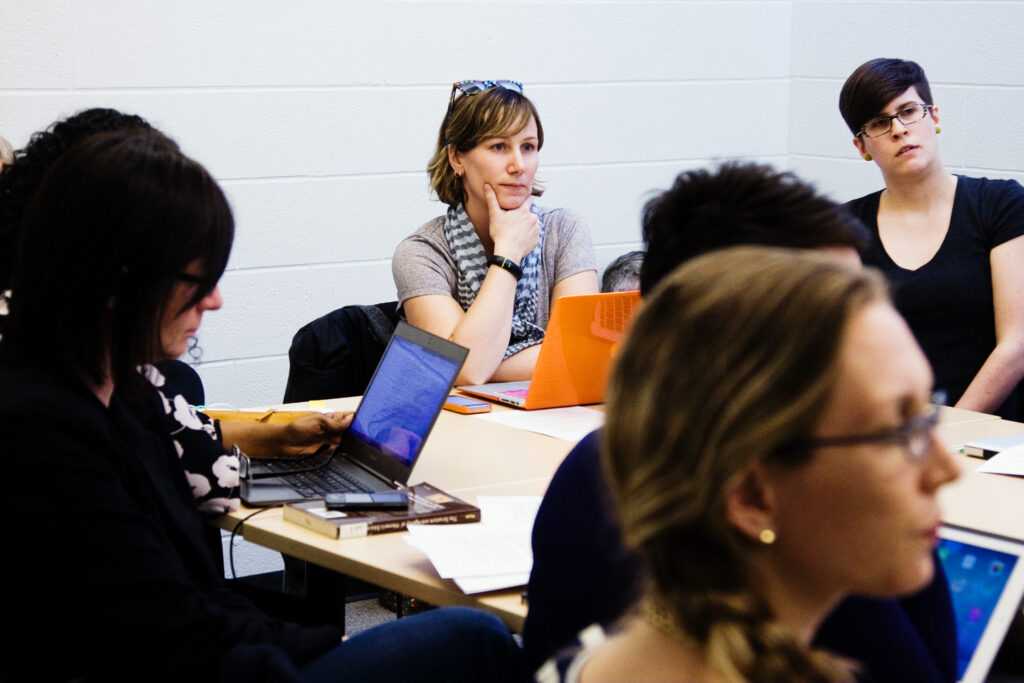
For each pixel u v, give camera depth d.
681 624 0.58
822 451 0.55
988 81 3.18
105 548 1.14
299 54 2.94
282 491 1.61
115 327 1.20
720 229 0.92
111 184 1.17
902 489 0.56
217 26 2.82
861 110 2.52
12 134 2.63
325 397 2.41
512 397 2.17
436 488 1.59
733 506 0.57
